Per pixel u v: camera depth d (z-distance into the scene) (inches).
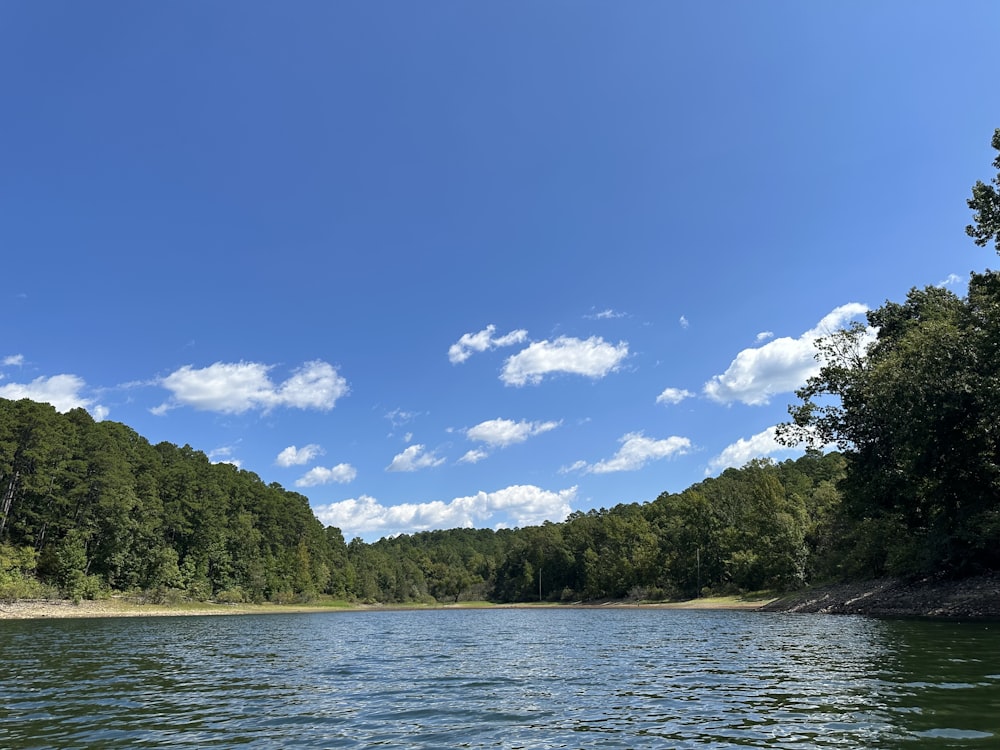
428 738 387.9
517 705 500.4
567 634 1478.8
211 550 4498.0
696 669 691.4
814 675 586.2
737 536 3964.1
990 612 1279.5
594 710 466.6
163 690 605.0
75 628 1752.0
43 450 3265.3
